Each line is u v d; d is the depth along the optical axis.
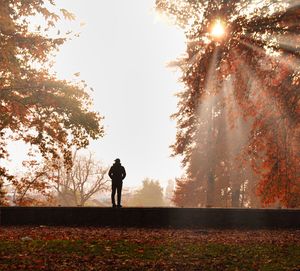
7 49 16.22
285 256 9.79
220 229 15.59
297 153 13.90
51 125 22.44
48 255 9.17
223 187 37.97
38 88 21.73
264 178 14.72
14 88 21.39
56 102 21.55
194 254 9.79
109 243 11.02
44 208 16.03
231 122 14.69
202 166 36.53
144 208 16.12
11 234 12.72
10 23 14.63
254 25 10.94
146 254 9.67
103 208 16.09
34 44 17.95
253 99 12.82
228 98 14.05
